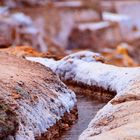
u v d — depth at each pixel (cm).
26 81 1898
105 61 2998
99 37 11525
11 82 1812
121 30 12219
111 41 11681
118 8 14062
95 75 2595
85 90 2609
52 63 2903
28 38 9019
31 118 1677
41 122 1730
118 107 1812
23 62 2267
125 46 10825
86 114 2102
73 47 11381
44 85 1973
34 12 11494
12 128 1491
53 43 10150
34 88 1872
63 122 1911
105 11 13888
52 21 11588
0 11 10488
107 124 1700
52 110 1867
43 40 9725
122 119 1678
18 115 1596
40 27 11406
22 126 1580
